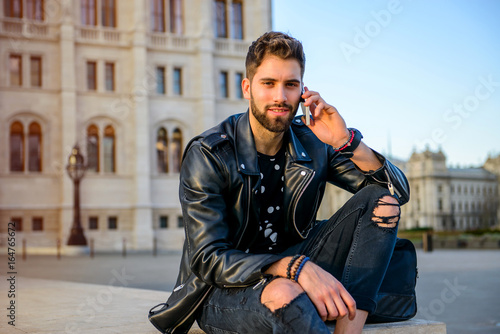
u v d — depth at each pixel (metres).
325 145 2.94
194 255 2.47
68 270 16.20
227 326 2.51
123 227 41.16
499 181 133.00
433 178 120.88
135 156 41.44
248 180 2.64
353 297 2.41
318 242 2.73
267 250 2.89
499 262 19.53
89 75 41.22
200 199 2.54
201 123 43.09
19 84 39.47
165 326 2.73
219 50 44.47
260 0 45.81
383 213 2.54
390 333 2.74
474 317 7.20
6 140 38.72
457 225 124.31
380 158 2.68
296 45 2.57
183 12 44.00
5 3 39.56
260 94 2.57
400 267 2.85
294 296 2.22
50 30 40.12
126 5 42.44
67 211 39.00
